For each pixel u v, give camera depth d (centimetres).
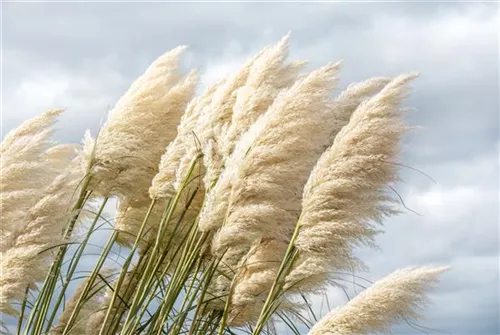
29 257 399
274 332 408
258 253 407
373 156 382
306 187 388
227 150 414
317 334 375
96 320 439
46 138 420
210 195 403
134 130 433
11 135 421
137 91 438
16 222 412
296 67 419
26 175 412
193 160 422
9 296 399
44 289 421
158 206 437
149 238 439
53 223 405
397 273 376
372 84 428
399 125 383
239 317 410
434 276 371
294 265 396
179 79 447
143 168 436
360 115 386
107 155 430
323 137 399
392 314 371
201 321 416
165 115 439
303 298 402
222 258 417
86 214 438
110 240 437
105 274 451
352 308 373
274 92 415
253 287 402
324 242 385
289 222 399
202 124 424
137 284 440
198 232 421
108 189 433
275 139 396
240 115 415
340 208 385
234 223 396
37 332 419
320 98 394
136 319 414
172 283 410
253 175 396
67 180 413
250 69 428
